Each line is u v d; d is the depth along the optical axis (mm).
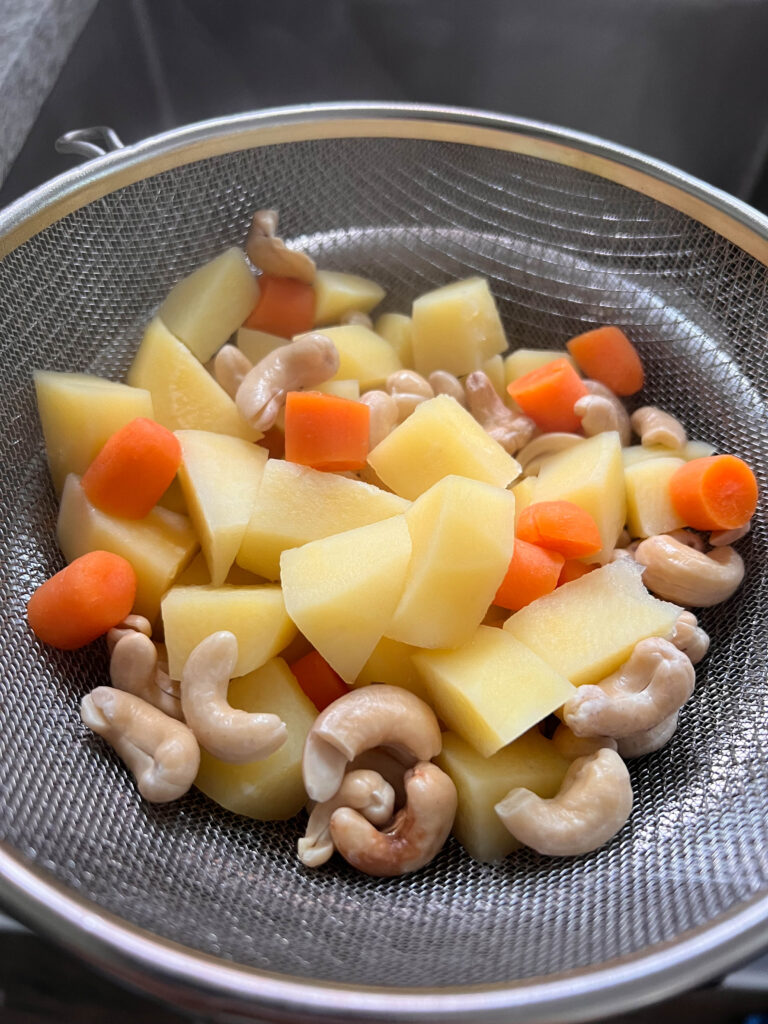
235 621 214
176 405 256
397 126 274
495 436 260
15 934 225
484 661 213
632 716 204
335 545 218
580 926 185
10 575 227
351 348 273
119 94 344
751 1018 226
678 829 204
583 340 284
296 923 188
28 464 241
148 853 194
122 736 201
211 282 272
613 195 275
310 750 199
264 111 269
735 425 264
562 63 367
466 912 195
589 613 224
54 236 243
